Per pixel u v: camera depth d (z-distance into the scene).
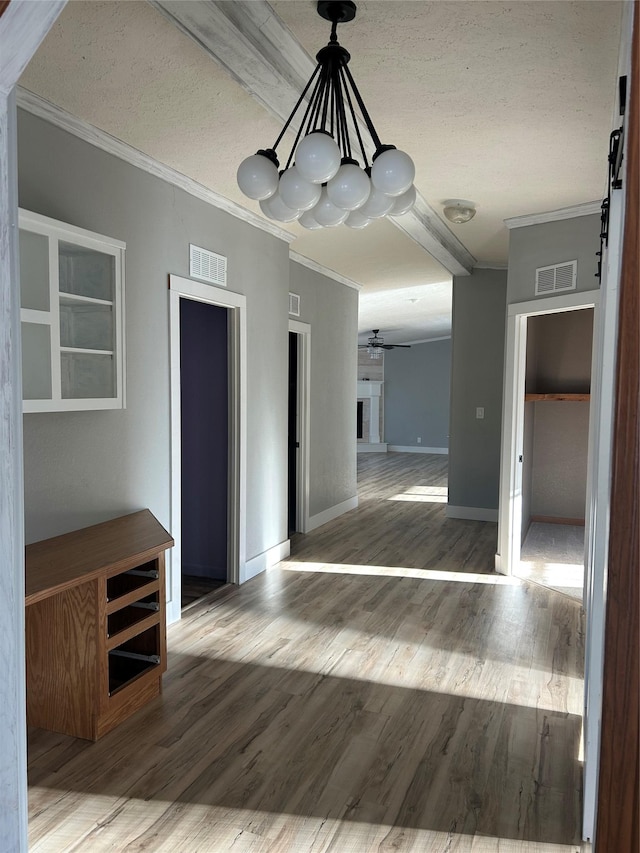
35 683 2.60
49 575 2.36
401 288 7.89
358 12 2.04
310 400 6.18
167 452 3.65
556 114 2.81
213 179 3.72
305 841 1.97
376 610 4.00
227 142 3.15
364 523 6.64
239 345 4.38
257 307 4.61
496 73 2.44
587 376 6.37
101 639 2.51
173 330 3.64
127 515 3.32
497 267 6.56
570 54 2.28
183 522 4.75
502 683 3.03
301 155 1.84
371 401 15.23
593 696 1.83
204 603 4.11
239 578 4.52
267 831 2.01
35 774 2.29
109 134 3.04
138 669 2.96
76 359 2.66
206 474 4.66
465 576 4.76
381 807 2.13
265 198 2.16
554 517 6.64
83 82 2.51
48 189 2.75
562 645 3.47
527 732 2.60
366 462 12.89
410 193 2.19
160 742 2.51
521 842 1.97
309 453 6.20
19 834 1.14
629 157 0.60
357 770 2.33
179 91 2.59
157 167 3.43
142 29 2.13
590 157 3.33
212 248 4.01
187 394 4.67
